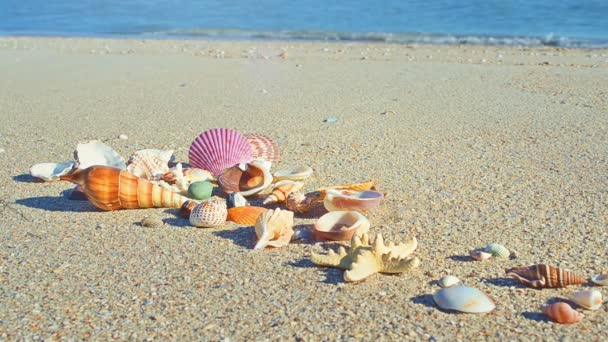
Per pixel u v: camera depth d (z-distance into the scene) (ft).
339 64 6.21
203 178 3.05
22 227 2.68
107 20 10.56
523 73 5.42
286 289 2.25
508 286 2.24
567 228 2.57
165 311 2.16
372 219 2.70
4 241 2.57
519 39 7.68
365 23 9.28
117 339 2.05
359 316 2.12
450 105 4.33
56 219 2.75
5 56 7.22
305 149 3.51
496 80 5.14
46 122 4.13
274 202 2.82
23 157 3.47
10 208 2.86
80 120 4.16
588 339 2.01
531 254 2.41
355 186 2.83
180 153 3.49
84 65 6.46
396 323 2.09
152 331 2.08
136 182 2.79
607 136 3.57
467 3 10.39
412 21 9.28
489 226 2.61
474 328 2.06
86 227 2.67
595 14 9.14
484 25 8.74
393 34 8.34
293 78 5.49
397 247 2.39
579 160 3.23
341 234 2.48
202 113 4.27
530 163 3.22
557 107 4.20
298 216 2.75
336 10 10.48
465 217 2.69
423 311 2.13
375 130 3.80
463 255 2.42
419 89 4.87
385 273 2.31
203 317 2.13
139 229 2.65
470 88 4.85
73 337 2.06
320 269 2.35
